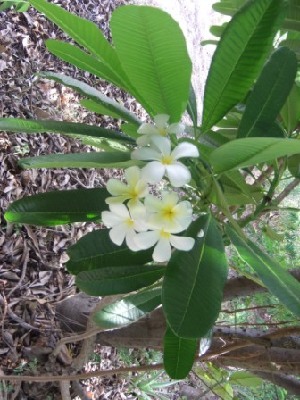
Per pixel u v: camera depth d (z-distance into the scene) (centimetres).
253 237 111
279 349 69
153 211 41
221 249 44
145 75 41
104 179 135
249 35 41
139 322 86
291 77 50
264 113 50
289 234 174
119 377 121
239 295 73
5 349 92
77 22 43
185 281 40
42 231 107
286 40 69
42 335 99
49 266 106
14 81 114
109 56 45
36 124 48
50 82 124
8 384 90
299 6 58
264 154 37
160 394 136
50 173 115
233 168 42
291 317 109
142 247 42
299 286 43
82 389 101
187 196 51
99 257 51
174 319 38
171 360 49
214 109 46
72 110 130
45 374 96
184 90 42
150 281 51
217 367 91
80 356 95
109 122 145
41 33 124
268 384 132
